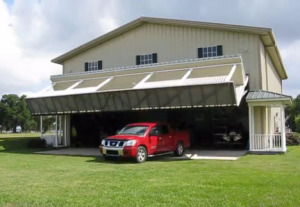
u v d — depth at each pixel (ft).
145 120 79.87
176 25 84.12
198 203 23.04
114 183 31.42
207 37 79.92
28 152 70.85
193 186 29.14
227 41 77.30
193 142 75.00
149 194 26.03
